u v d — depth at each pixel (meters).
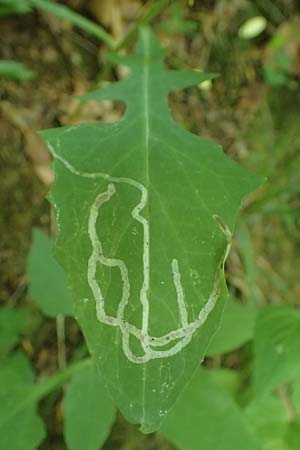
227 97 0.37
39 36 0.33
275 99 0.38
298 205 0.38
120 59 0.25
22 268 0.32
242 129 0.37
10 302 0.32
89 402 0.26
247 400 0.28
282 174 0.37
